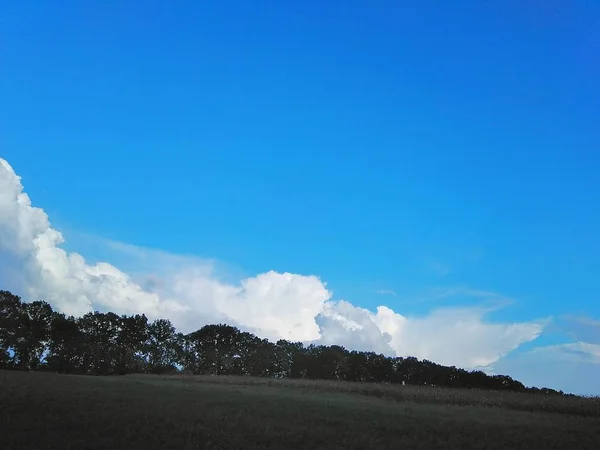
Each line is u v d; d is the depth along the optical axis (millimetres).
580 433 25625
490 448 20062
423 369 120125
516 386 106125
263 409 27562
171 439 17656
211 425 20922
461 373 113312
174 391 35531
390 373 122812
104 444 16219
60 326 109562
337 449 18250
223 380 67562
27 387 29125
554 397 50156
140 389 35000
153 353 131000
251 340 140875
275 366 132250
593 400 46656
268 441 18875
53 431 17453
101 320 127812
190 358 136000
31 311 108188
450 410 36125
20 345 104062
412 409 34781
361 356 128125
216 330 138500
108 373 111562
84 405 23359
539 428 26453
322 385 60031
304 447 18297
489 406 42844
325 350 132250
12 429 17312
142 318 131375
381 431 22641
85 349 110750
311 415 26172
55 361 106250
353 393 52469
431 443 20609
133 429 18672
